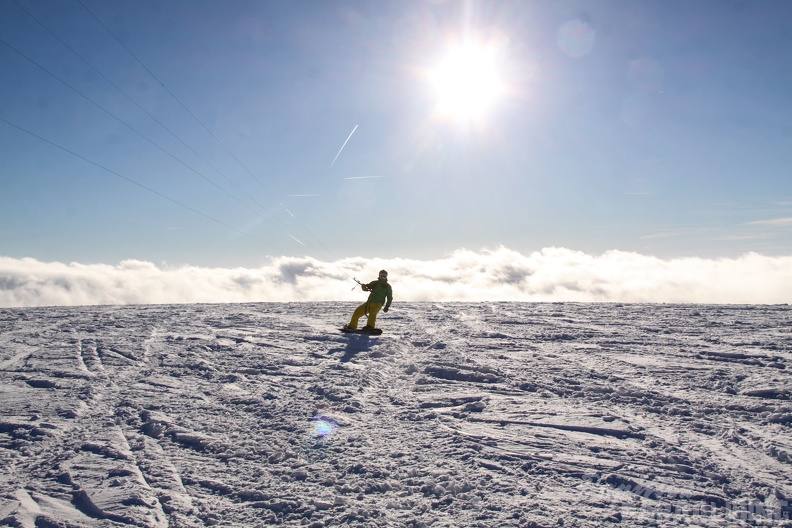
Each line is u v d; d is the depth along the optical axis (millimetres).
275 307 19344
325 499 4043
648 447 5094
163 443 5344
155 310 18500
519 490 4160
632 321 14164
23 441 5371
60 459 4902
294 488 4246
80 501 4059
